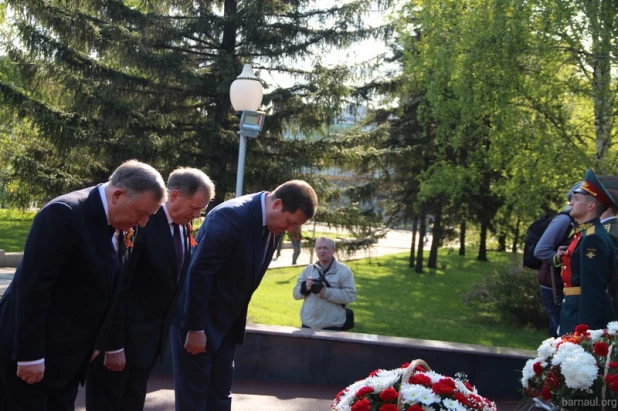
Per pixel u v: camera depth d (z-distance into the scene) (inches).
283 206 163.3
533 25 470.6
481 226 777.6
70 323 130.0
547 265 253.8
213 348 168.6
